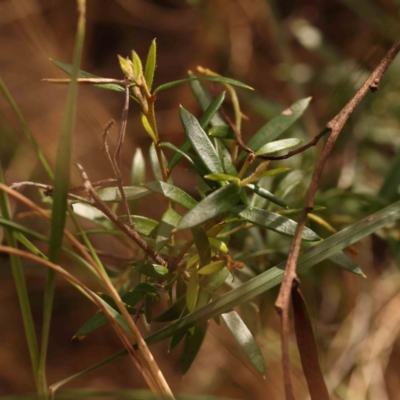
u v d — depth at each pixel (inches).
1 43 45.6
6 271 40.9
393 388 40.1
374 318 37.7
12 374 41.7
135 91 26.8
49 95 44.6
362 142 39.1
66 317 45.0
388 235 31.9
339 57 43.8
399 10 38.4
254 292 26.8
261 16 48.9
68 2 48.3
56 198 25.8
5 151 42.4
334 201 31.9
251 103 38.3
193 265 27.4
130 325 26.7
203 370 41.6
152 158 28.8
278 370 35.8
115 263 33.2
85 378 42.9
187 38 52.5
